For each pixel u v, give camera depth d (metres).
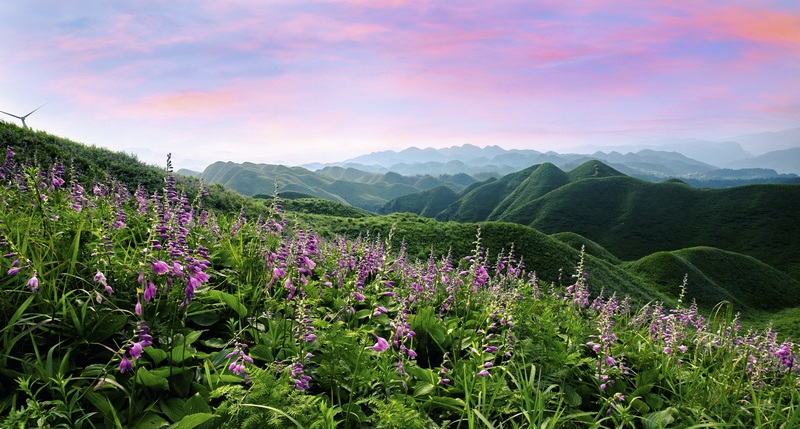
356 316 5.99
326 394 4.32
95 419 3.44
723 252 109.25
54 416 3.14
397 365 4.92
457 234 52.41
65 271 4.79
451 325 6.44
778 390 6.33
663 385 6.22
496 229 53.62
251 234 8.92
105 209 7.59
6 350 3.58
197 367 4.17
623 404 5.38
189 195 26.59
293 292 4.74
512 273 8.23
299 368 3.90
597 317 8.22
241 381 3.79
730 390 5.96
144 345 3.38
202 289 5.41
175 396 3.87
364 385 4.45
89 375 3.67
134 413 3.48
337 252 8.77
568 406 5.05
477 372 4.80
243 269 6.44
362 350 4.20
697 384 6.04
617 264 92.56
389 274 8.06
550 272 47.53
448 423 4.16
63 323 4.08
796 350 7.09
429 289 7.30
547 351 5.58
